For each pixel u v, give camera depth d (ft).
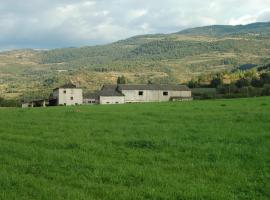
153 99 524.52
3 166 67.62
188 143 85.20
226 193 51.70
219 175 59.82
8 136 103.86
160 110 178.19
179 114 150.00
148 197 50.88
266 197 50.39
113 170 63.77
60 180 58.44
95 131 110.01
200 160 70.13
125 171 62.44
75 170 64.03
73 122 135.44
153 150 79.97
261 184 55.16
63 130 115.03
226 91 481.05
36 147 85.56
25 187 54.80
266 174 59.77
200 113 152.97
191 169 63.82
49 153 77.82
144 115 152.56
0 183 56.90
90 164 67.56
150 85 534.37
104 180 58.54
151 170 63.21
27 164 68.69
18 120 146.10
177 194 51.37
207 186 54.65
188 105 213.25
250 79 524.52
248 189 53.57
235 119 126.31
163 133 101.71
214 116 138.41
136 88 523.29
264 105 182.09
